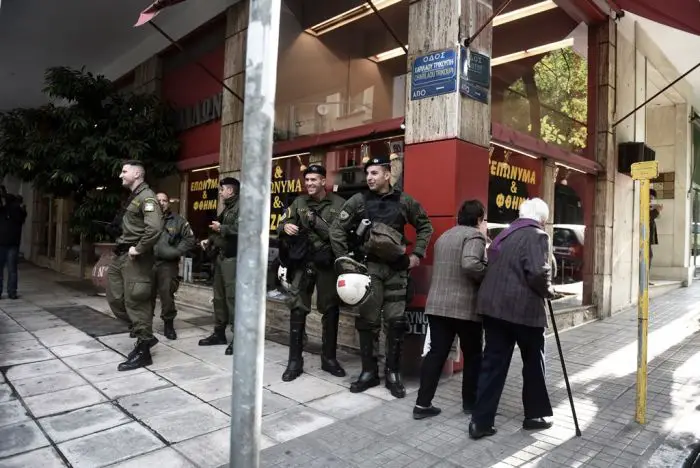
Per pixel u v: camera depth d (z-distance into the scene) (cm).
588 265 723
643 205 351
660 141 1077
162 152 833
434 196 448
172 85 881
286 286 464
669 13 632
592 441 317
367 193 413
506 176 547
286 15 705
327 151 586
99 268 762
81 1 745
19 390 393
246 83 177
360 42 727
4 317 658
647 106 1054
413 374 436
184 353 505
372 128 521
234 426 178
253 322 176
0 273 793
